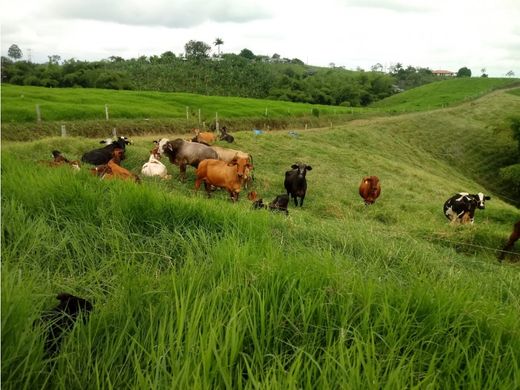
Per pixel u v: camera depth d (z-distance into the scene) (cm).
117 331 235
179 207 521
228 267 330
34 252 373
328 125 4997
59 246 383
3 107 2825
